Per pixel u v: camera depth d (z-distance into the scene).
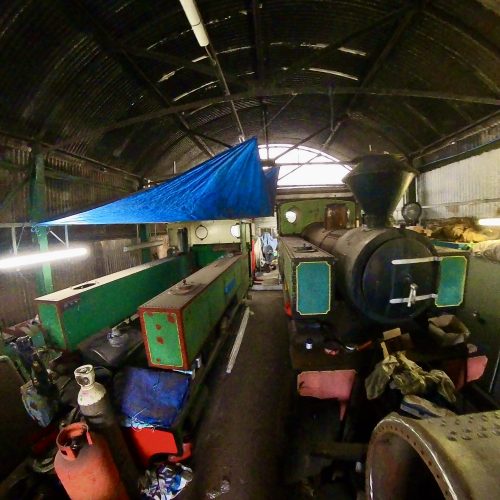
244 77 6.23
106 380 3.10
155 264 5.79
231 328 6.14
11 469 2.58
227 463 2.94
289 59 5.77
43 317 3.34
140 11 3.81
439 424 0.98
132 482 2.58
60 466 2.10
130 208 3.46
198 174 3.12
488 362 3.54
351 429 2.72
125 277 4.56
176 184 3.15
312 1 4.17
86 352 3.28
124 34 4.02
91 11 3.50
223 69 5.77
